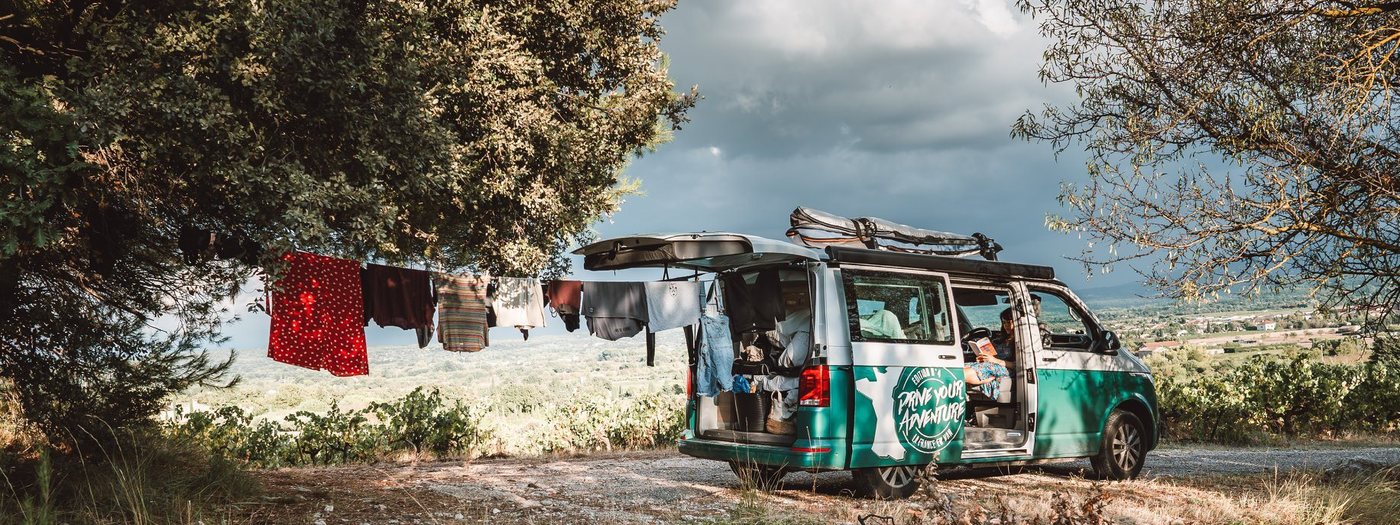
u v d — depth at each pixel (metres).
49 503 5.23
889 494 6.99
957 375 7.36
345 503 6.33
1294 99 6.43
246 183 6.29
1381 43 5.95
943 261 7.49
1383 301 6.51
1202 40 6.51
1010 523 5.56
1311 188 6.39
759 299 7.18
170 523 5.32
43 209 4.88
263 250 5.92
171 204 6.69
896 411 6.92
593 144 14.33
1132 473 8.49
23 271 6.28
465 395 14.91
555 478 8.30
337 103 7.57
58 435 6.39
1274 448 14.53
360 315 6.00
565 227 13.68
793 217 7.45
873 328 6.98
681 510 6.48
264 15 7.22
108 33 6.73
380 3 8.41
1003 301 8.50
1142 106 6.88
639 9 15.36
